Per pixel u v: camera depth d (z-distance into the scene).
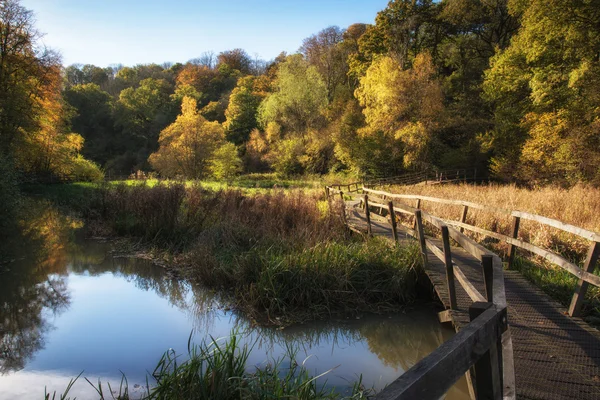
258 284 6.78
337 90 46.53
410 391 1.21
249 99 60.94
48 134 31.62
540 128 22.48
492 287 2.62
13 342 5.57
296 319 6.25
